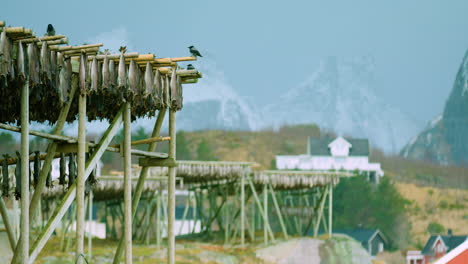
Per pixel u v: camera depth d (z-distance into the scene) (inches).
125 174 1138.7
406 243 7224.4
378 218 7219.5
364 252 2918.3
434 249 6200.8
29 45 937.5
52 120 1210.0
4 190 1037.2
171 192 1263.5
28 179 976.3
